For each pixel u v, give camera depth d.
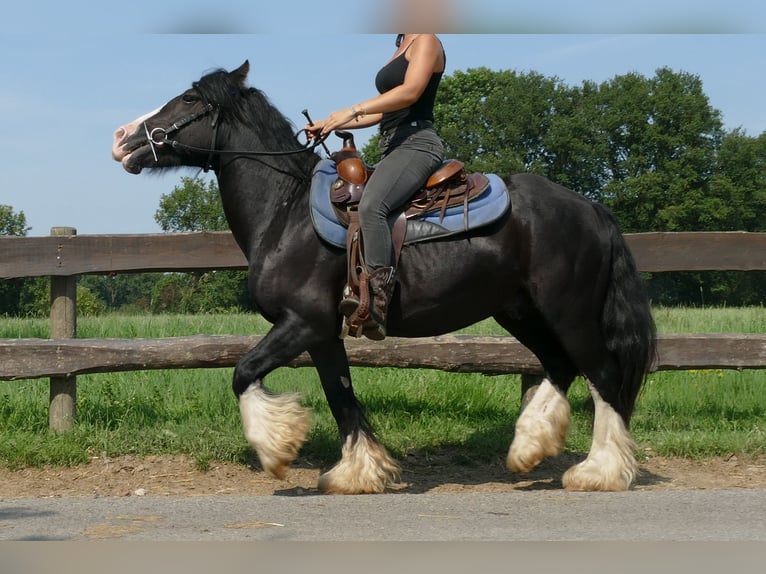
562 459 6.24
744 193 55.31
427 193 5.09
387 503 4.79
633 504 4.75
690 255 6.82
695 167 55.56
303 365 6.31
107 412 6.76
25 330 10.12
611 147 57.62
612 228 5.33
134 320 11.87
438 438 6.42
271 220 5.15
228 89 5.26
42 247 6.44
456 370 6.47
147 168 5.32
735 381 7.80
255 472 5.92
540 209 5.16
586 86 58.34
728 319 11.83
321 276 5.00
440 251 5.04
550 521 4.36
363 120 5.26
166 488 5.55
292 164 5.24
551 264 5.11
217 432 6.27
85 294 42.47
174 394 7.28
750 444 6.26
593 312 5.23
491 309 5.24
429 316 5.13
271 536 4.07
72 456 5.93
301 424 4.99
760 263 6.84
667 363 6.67
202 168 5.39
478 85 60.28
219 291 45.44
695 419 7.05
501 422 6.84
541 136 58.53
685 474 5.85
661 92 55.78
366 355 6.39
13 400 7.07
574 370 5.61
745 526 4.26
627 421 5.30
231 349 6.32
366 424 5.38
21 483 5.62
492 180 5.21
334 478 5.23
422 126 5.09
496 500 4.87
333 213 4.97
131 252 6.53
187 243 6.55
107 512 4.56
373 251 4.88
